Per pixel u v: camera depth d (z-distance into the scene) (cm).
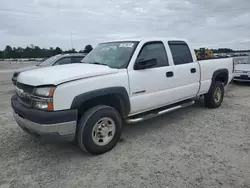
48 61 865
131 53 371
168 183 253
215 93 572
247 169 280
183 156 317
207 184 250
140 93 369
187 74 460
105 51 418
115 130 340
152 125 459
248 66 1034
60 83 276
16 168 290
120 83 336
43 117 269
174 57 443
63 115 276
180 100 465
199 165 292
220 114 530
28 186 252
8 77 1542
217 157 313
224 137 387
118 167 289
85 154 329
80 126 304
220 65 570
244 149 338
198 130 424
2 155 327
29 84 293
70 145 362
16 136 400
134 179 262
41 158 318
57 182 259
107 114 324
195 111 561
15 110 318
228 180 257
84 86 295
